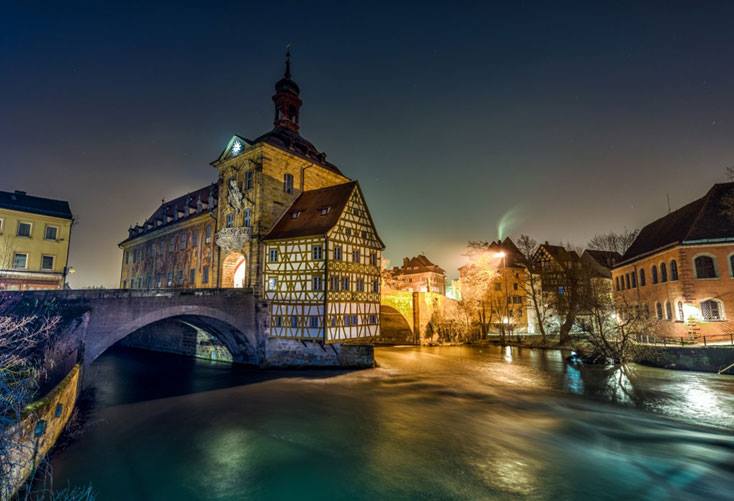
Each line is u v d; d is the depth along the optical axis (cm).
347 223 2806
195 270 3750
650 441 1340
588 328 3375
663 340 3003
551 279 5347
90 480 1045
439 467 1144
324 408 1758
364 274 2917
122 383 2262
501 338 4628
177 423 1540
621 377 2406
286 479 1068
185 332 3444
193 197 4362
